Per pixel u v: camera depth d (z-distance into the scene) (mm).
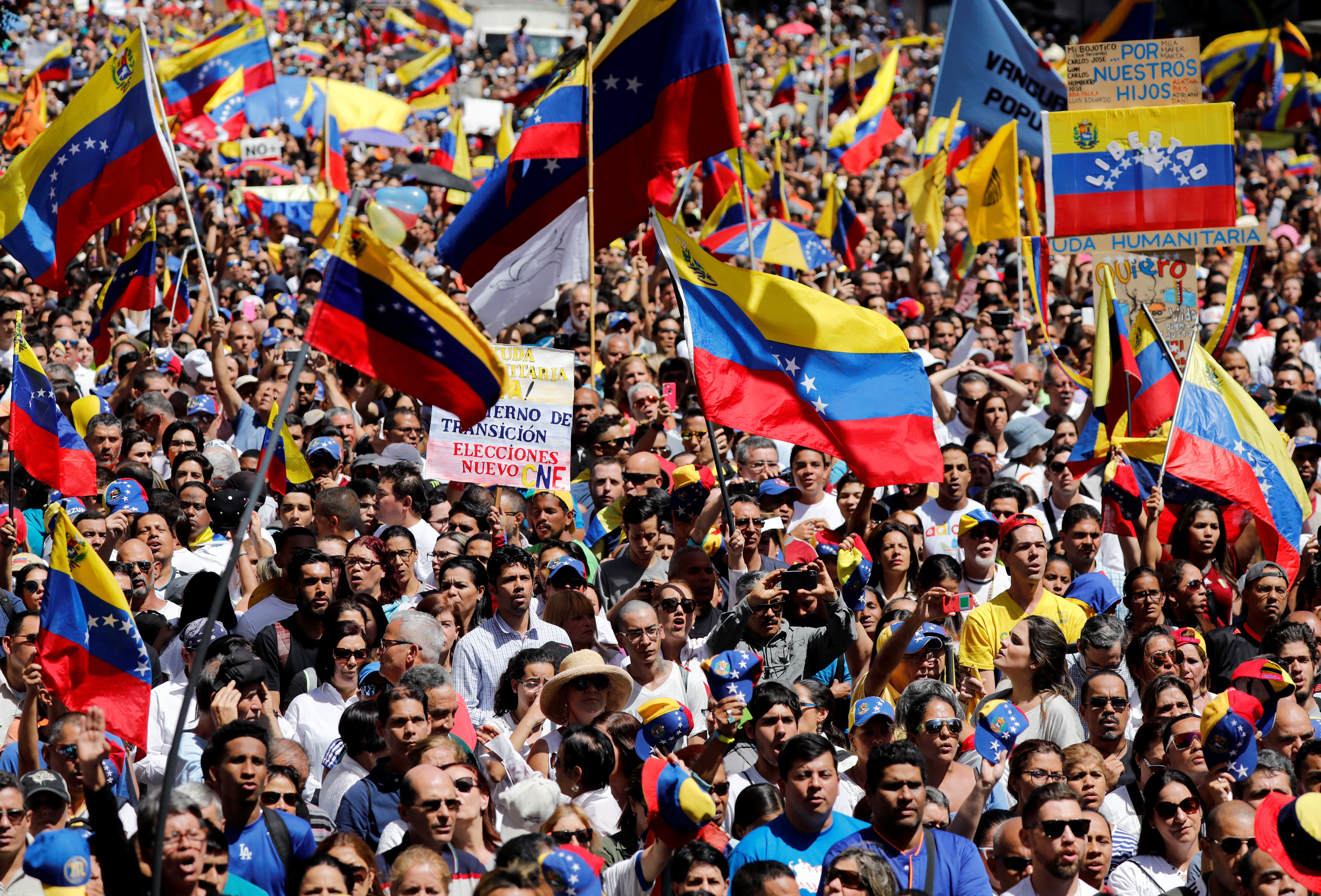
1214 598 35812
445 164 90375
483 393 25578
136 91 42719
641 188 38906
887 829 21469
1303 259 80125
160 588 33156
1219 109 42781
